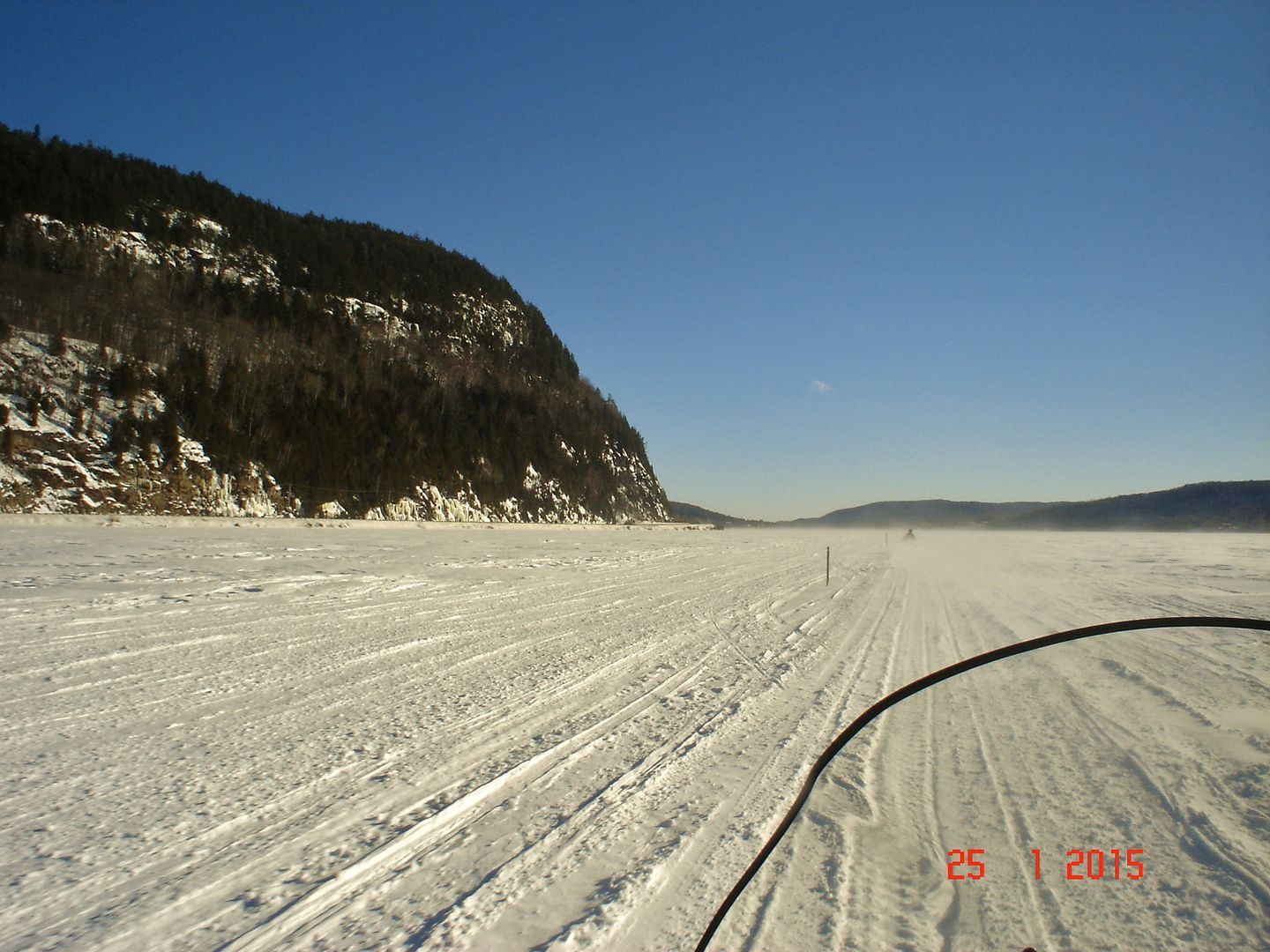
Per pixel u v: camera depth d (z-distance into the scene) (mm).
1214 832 4543
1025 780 5430
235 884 3873
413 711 7207
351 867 4086
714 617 14188
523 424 91062
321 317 88125
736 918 3613
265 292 88875
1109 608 15859
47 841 4309
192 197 99688
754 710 7500
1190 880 3961
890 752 6086
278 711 7086
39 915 3535
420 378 85250
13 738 6121
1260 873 4020
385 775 5488
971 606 16312
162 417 52344
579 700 7820
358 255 111312
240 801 4945
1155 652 10062
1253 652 10047
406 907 3689
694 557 32312
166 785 5191
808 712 7398
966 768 5703
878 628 13008
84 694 7500
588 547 37469
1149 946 3342
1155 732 6527
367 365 80938
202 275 84438
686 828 4676
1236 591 19562
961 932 3486
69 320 59781
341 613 13258
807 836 4547
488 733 6605
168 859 4133
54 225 79875
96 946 3297
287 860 4148
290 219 111750
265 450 57656
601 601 16172
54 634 10383
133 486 46875
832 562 30672
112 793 5027
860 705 7664
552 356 125000
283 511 54562
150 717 6809
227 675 8430
